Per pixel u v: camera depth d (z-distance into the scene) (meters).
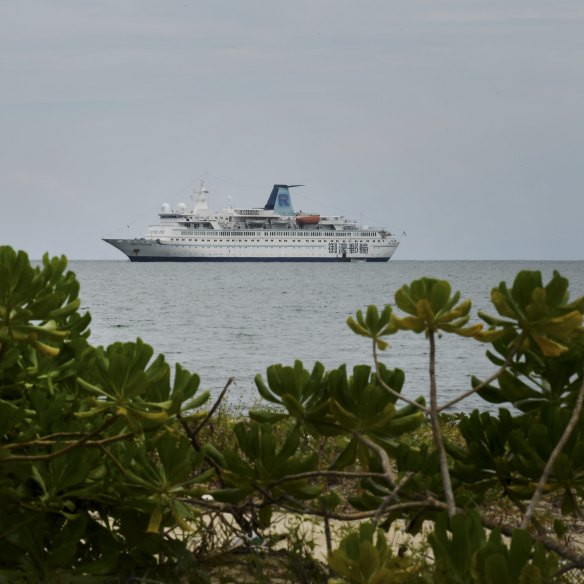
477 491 13.04
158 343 112.62
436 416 10.90
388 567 8.52
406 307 10.59
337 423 12.37
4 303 10.17
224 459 12.97
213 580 13.57
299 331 137.38
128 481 11.53
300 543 13.80
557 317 10.69
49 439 11.66
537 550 8.46
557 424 11.72
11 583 11.37
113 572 12.55
